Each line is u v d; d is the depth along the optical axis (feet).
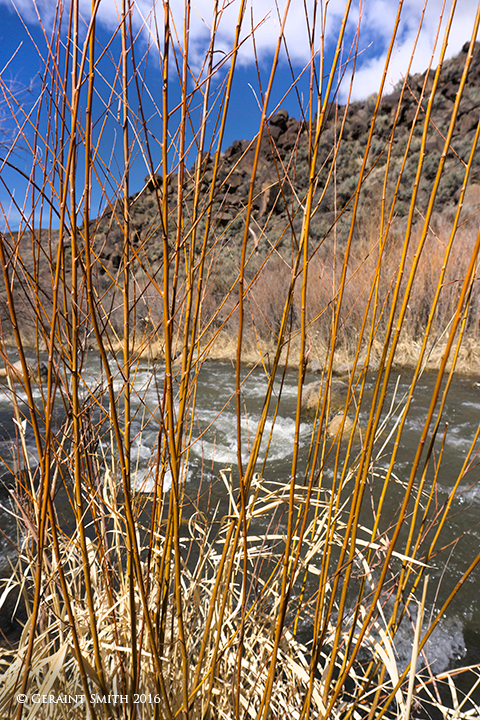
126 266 2.41
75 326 2.14
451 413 12.98
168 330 2.17
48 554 2.97
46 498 2.28
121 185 2.62
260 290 24.80
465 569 6.38
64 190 2.24
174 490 2.29
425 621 5.54
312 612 4.47
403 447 10.73
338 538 3.17
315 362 19.57
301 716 2.65
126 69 2.27
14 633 5.19
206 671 3.08
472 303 18.75
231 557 2.62
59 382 2.50
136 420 12.07
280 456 10.82
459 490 8.52
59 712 2.96
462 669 2.95
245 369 21.30
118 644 2.95
